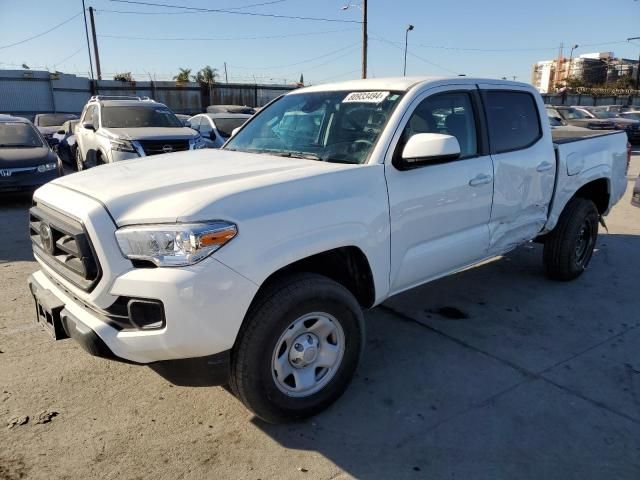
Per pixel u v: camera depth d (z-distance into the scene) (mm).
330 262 3324
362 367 3762
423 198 3547
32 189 9195
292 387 3039
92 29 38188
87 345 2664
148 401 3303
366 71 31297
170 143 10289
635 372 3723
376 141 3404
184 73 48438
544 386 3525
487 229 4172
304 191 2941
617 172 5777
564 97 42875
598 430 3066
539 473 2721
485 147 4105
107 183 3023
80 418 3113
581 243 5508
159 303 2523
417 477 2689
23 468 2684
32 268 5762
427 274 3779
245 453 2848
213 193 2697
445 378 3617
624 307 4863
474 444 2938
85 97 33000
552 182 4812
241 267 2629
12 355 3822
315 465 2764
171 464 2750
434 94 3770
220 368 2715
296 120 4062
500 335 4277
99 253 2604
